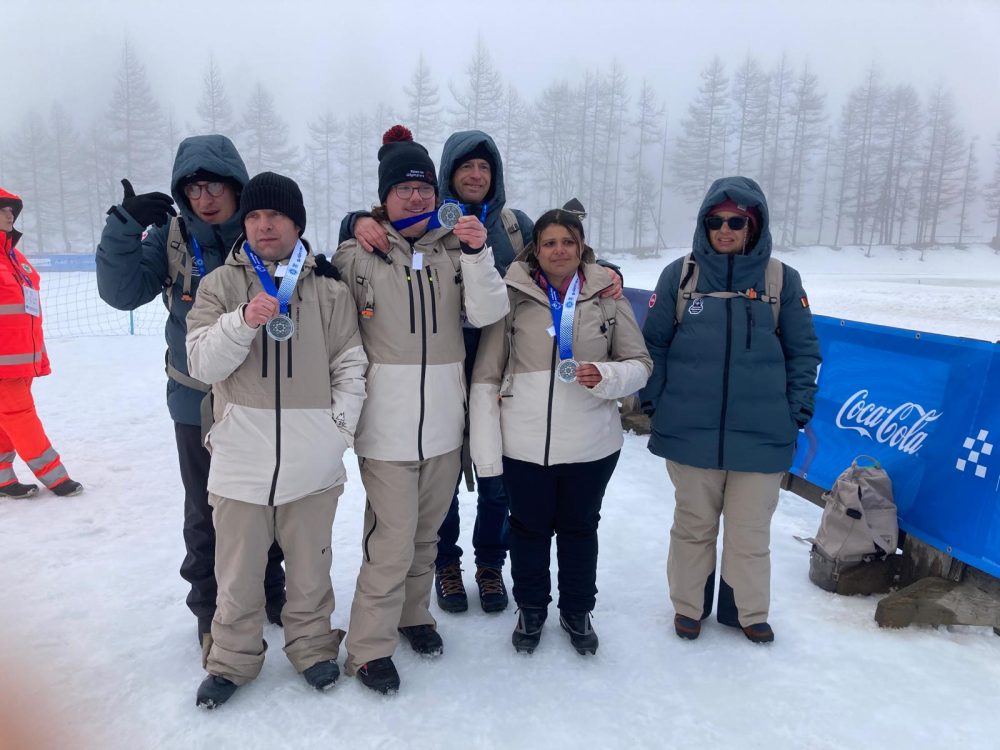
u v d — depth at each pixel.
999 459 3.04
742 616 2.85
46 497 4.51
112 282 2.42
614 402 2.72
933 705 2.42
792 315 2.79
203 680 2.47
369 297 2.38
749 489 2.78
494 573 3.19
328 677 2.41
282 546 2.42
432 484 2.56
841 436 3.99
